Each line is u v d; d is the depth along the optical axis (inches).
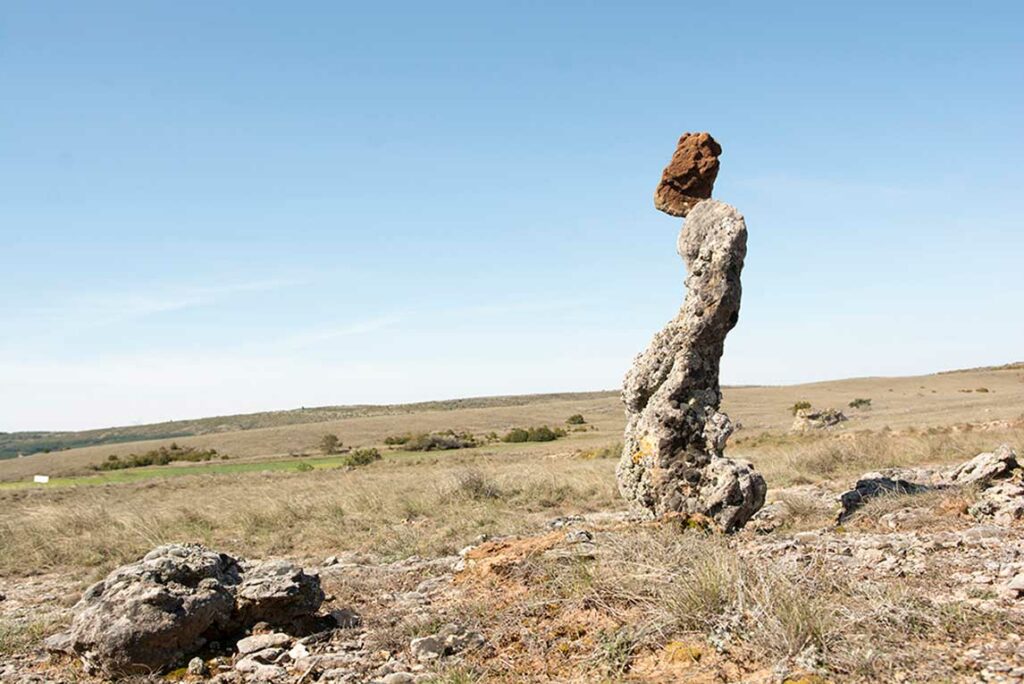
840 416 1963.6
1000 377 3976.4
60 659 291.4
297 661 268.5
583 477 802.2
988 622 238.7
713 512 437.1
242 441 3358.8
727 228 460.1
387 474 1194.6
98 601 284.4
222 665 270.4
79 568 544.7
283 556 547.5
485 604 308.2
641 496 466.6
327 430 3580.2
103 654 265.4
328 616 319.9
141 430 5644.7
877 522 449.7
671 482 450.9
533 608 287.0
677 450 456.1
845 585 275.3
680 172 498.0
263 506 730.2
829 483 684.1
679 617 249.8
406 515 683.4
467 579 360.8
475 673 239.8
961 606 254.5
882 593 265.3
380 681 240.5
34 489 1425.9
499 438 2591.0
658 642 240.8
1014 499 430.0
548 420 3511.3
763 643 227.3
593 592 285.9
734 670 217.3
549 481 786.2
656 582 282.5
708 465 449.1
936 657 215.5
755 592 255.0
